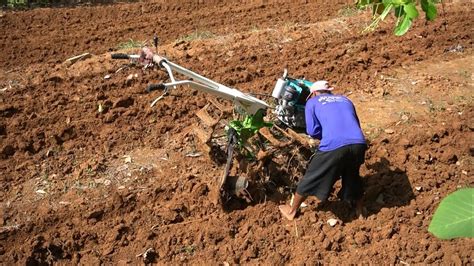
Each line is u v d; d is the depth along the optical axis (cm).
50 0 1014
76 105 652
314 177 450
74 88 688
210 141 516
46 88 686
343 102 465
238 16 953
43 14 924
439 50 830
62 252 453
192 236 474
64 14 931
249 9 984
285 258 454
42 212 484
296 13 970
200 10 980
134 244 464
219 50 799
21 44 809
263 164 488
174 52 786
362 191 480
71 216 486
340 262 448
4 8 967
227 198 496
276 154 514
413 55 811
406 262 444
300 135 520
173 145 589
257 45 820
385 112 655
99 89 684
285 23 920
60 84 696
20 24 883
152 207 502
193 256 457
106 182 529
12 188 518
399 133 610
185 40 832
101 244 464
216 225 482
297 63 770
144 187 523
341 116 453
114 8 968
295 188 515
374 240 470
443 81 732
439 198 514
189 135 603
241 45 816
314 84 488
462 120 637
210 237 472
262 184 512
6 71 724
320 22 906
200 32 873
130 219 486
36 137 588
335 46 831
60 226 476
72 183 528
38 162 558
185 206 498
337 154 437
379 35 872
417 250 454
